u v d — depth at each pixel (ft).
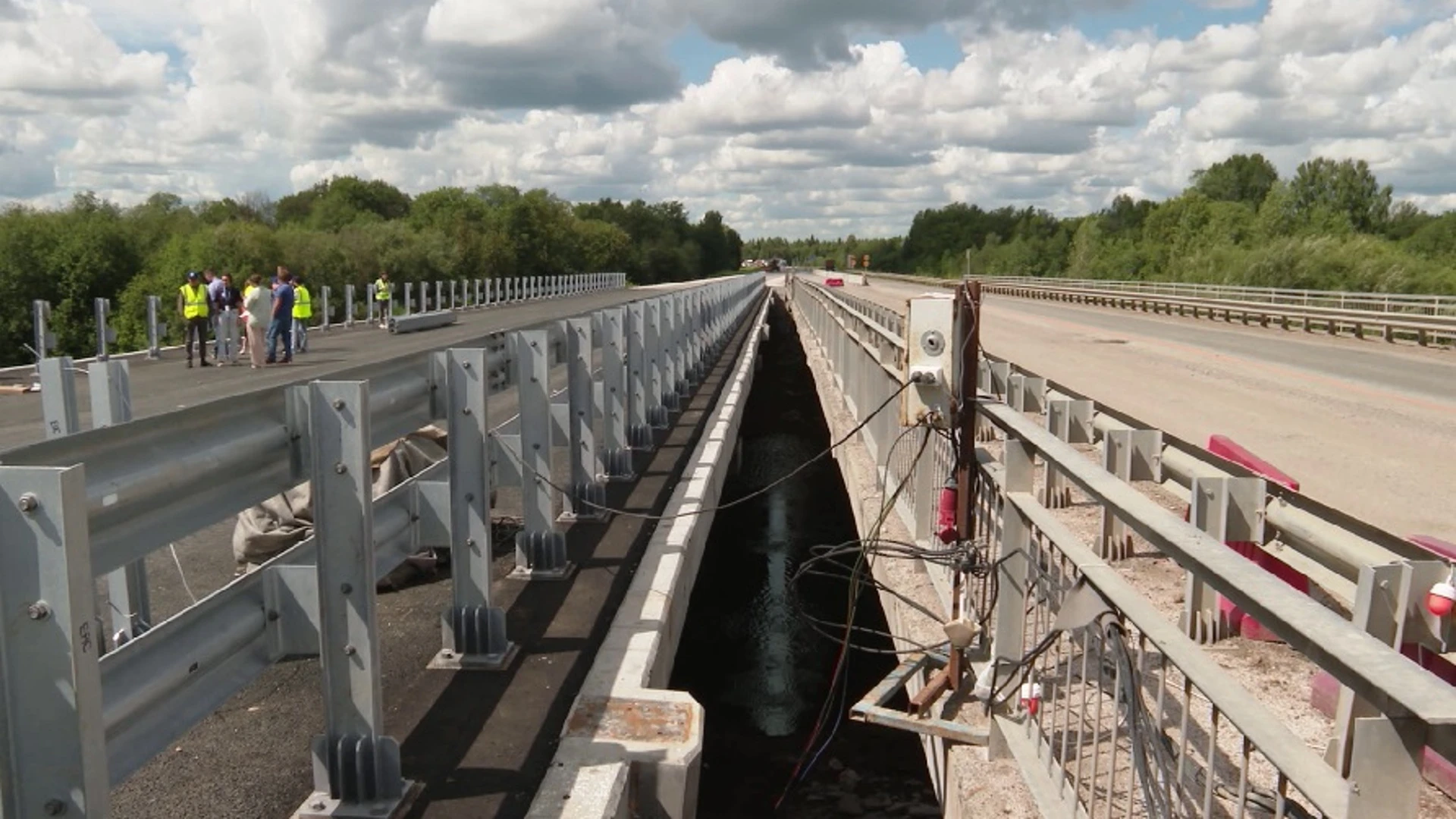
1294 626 5.91
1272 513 15.87
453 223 288.30
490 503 16.22
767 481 57.57
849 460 32.19
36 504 7.11
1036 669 13.32
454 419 15.03
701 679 30.42
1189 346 93.50
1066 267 402.93
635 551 21.30
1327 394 58.70
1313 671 16.29
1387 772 5.52
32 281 166.81
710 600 37.50
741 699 29.09
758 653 32.50
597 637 16.48
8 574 7.18
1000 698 13.02
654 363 36.78
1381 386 62.69
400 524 14.88
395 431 14.23
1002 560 13.07
